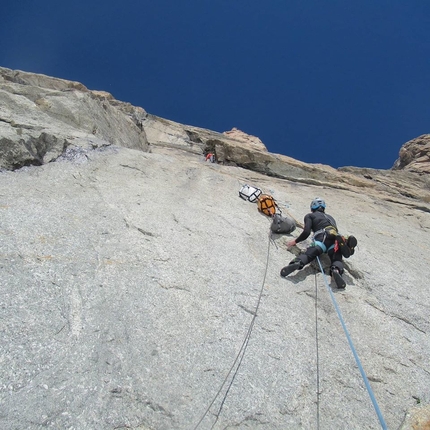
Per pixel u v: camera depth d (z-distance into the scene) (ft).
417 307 18.97
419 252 29.22
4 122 26.63
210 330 13.99
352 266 20.53
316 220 20.13
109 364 11.64
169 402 11.02
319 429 11.48
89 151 28.40
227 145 51.78
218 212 24.79
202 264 18.01
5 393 10.08
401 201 45.93
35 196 20.45
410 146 93.04
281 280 18.45
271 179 43.24
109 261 16.40
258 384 12.29
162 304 14.65
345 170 68.49
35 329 12.17
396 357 15.03
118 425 10.14
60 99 35.81
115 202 22.04
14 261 14.79
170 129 73.00
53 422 9.77
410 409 12.65
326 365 13.76
